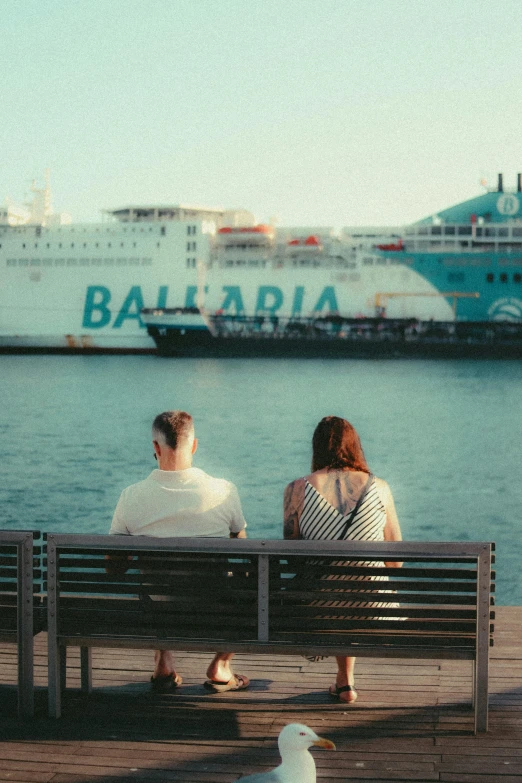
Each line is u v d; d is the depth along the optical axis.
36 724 5.47
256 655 6.73
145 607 5.44
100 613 5.48
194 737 5.28
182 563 5.40
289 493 5.73
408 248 102.19
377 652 5.29
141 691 6.01
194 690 6.02
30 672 5.57
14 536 5.52
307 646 5.32
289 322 103.75
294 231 106.06
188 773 4.84
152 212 107.69
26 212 114.38
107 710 5.68
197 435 44.12
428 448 39.56
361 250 102.50
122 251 106.69
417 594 5.27
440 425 47.81
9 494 28.44
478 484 30.75
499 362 100.38
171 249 105.25
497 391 67.69
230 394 65.31
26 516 25.53
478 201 102.56
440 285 101.44
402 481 31.44
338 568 5.30
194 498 5.66
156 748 5.13
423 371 88.19
